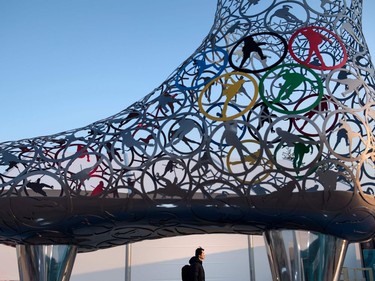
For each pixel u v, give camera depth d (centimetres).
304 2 349
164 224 333
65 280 360
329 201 298
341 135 310
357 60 348
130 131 323
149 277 1042
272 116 312
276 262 326
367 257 1095
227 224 331
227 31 351
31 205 317
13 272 984
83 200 315
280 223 316
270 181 318
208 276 1071
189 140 309
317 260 317
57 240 350
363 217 307
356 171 303
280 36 337
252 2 353
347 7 359
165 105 328
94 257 1027
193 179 303
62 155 328
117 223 327
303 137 315
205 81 329
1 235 339
